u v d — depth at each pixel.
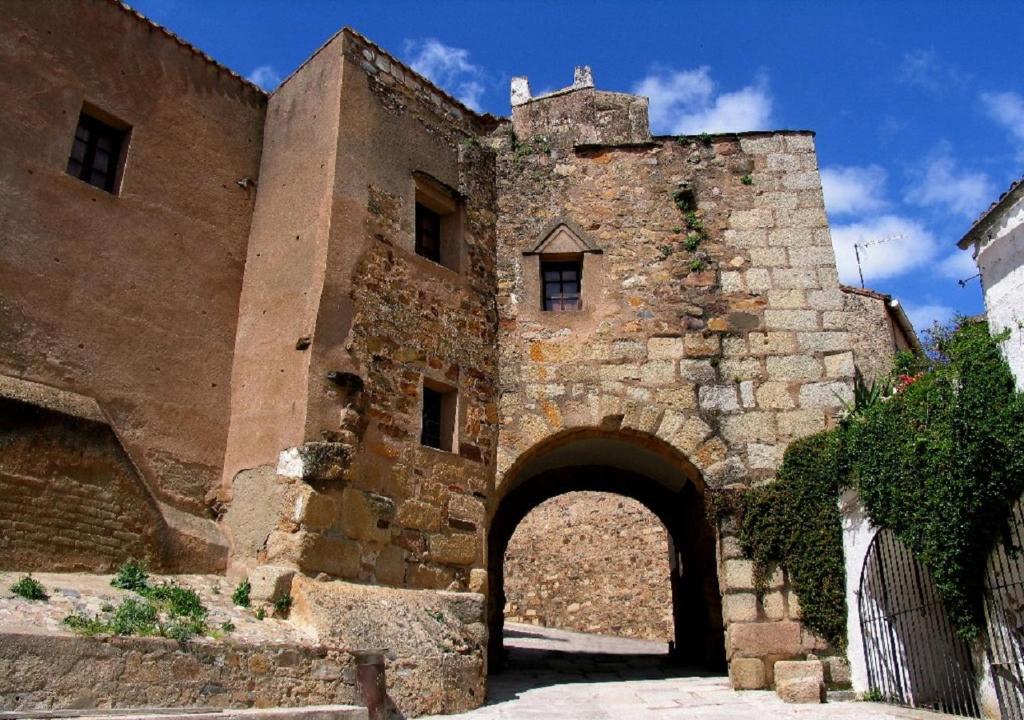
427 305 10.73
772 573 10.30
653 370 11.44
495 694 9.72
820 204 12.22
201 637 6.66
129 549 8.45
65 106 9.40
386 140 10.91
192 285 10.23
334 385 9.28
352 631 7.71
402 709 7.59
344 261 9.84
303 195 10.43
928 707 8.73
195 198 10.55
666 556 22.34
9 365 8.29
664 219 12.24
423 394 10.38
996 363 7.85
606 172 12.59
